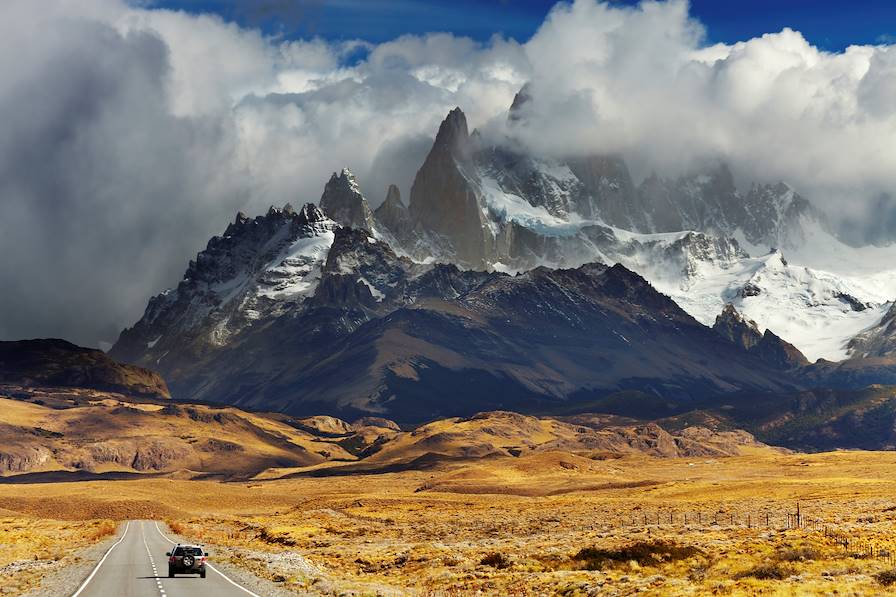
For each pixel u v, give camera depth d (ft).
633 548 337.72
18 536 567.59
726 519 599.16
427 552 413.59
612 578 285.43
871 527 406.82
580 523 638.12
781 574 270.05
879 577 242.99
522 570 328.70
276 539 563.89
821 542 332.19
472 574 325.21
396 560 390.42
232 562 366.02
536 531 594.24
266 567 338.13
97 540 531.91
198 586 278.67
